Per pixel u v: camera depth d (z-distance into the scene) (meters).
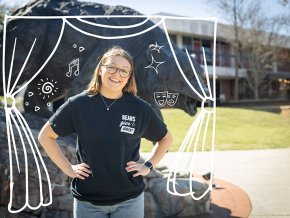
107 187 2.33
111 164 2.31
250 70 32.59
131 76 2.50
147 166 2.50
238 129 17.20
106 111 2.34
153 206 4.74
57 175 4.43
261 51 31.00
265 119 19.70
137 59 5.40
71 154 4.64
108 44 5.54
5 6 8.89
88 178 2.35
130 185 2.38
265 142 13.73
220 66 33.81
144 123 2.45
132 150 2.42
